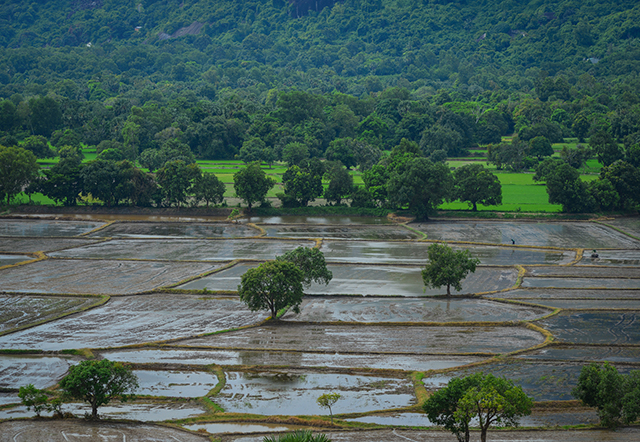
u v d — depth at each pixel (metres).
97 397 50.66
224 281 98.25
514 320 79.12
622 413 50.34
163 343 69.31
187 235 140.62
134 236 138.88
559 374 61.09
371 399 55.84
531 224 157.25
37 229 146.38
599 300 89.06
